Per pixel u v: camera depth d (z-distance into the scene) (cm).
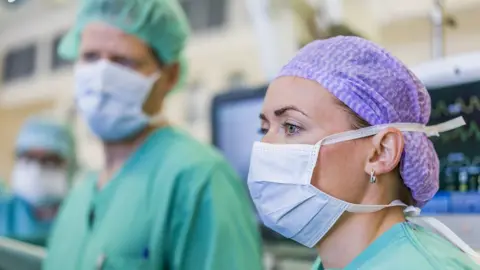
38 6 278
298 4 146
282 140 71
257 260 115
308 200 69
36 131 217
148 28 126
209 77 215
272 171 71
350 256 68
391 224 68
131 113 125
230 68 209
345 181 67
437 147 104
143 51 127
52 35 274
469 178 101
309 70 69
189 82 218
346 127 68
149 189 117
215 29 215
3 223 216
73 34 137
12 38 296
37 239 181
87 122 127
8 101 292
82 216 130
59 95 269
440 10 125
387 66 71
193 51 219
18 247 140
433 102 105
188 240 110
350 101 67
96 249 117
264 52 173
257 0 174
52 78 273
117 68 124
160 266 112
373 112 68
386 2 154
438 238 68
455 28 135
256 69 201
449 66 103
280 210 71
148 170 120
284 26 168
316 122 68
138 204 116
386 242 65
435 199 103
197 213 111
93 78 124
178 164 116
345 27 139
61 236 133
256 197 74
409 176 69
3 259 136
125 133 126
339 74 69
